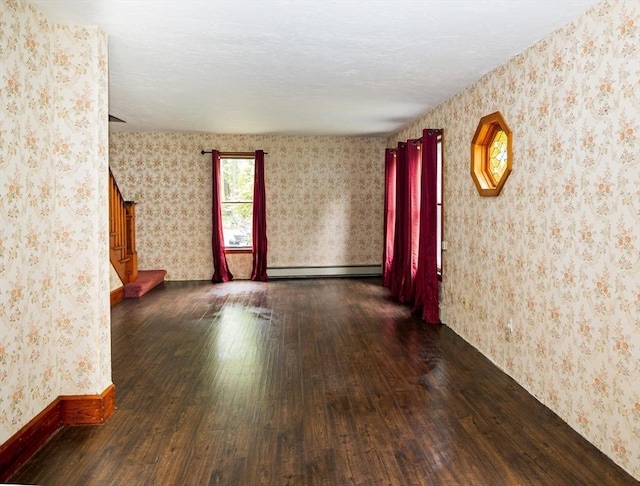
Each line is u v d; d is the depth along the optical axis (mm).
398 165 6582
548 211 3039
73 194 2789
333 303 6242
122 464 2379
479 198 4184
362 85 4426
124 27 2877
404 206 6539
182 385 3428
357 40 3166
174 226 7980
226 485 2199
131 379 3545
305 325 5113
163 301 6375
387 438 2646
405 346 4363
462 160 4605
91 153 2791
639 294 2227
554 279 2967
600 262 2514
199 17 2744
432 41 3176
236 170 8219
